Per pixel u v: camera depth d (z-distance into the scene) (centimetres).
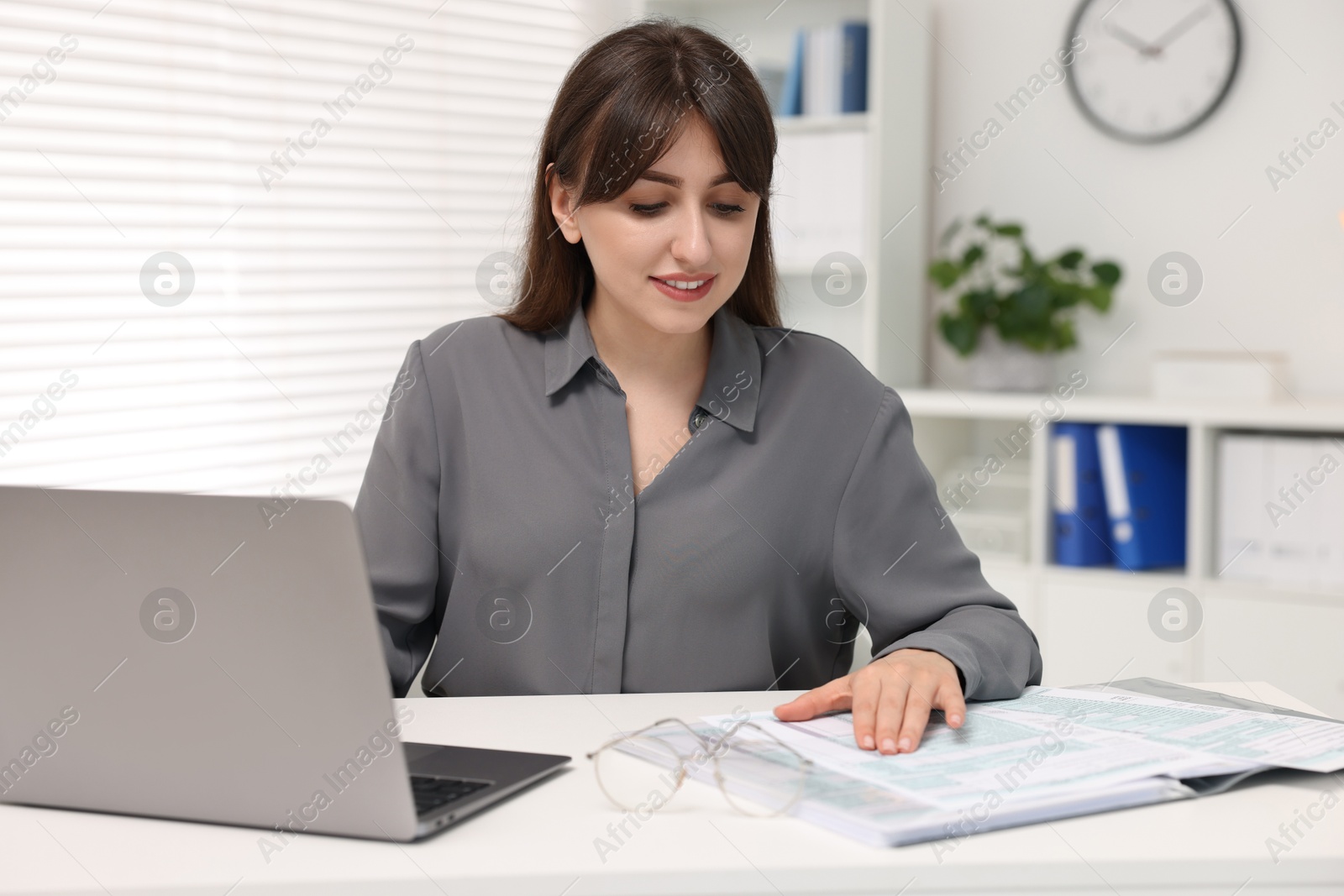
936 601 124
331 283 273
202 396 254
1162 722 97
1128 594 254
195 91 249
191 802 81
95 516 79
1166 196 278
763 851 73
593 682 122
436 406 129
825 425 131
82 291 237
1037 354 278
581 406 128
